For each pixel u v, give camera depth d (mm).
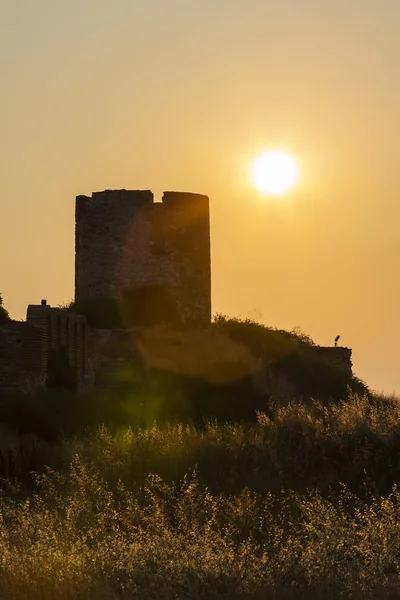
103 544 46531
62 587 40156
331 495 60094
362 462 66812
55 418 105000
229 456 69500
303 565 43562
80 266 185250
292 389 167500
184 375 151125
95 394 132375
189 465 67875
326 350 189750
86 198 184625
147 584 41438
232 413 137250
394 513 52938
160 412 130500
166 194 182375
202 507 57219
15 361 124500
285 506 57750
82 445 78938
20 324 125688
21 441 88312
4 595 39469
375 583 41594
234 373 153000
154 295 178875
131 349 158375
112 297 180125
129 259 181250
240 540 51094
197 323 182625
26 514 53562
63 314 135875
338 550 45812
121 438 81188
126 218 181750
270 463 68062
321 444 69312
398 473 65938
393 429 70188
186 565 43062
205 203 186375
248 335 172625
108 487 64812
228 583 41656
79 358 140000
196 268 183875
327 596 40344
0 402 103438
